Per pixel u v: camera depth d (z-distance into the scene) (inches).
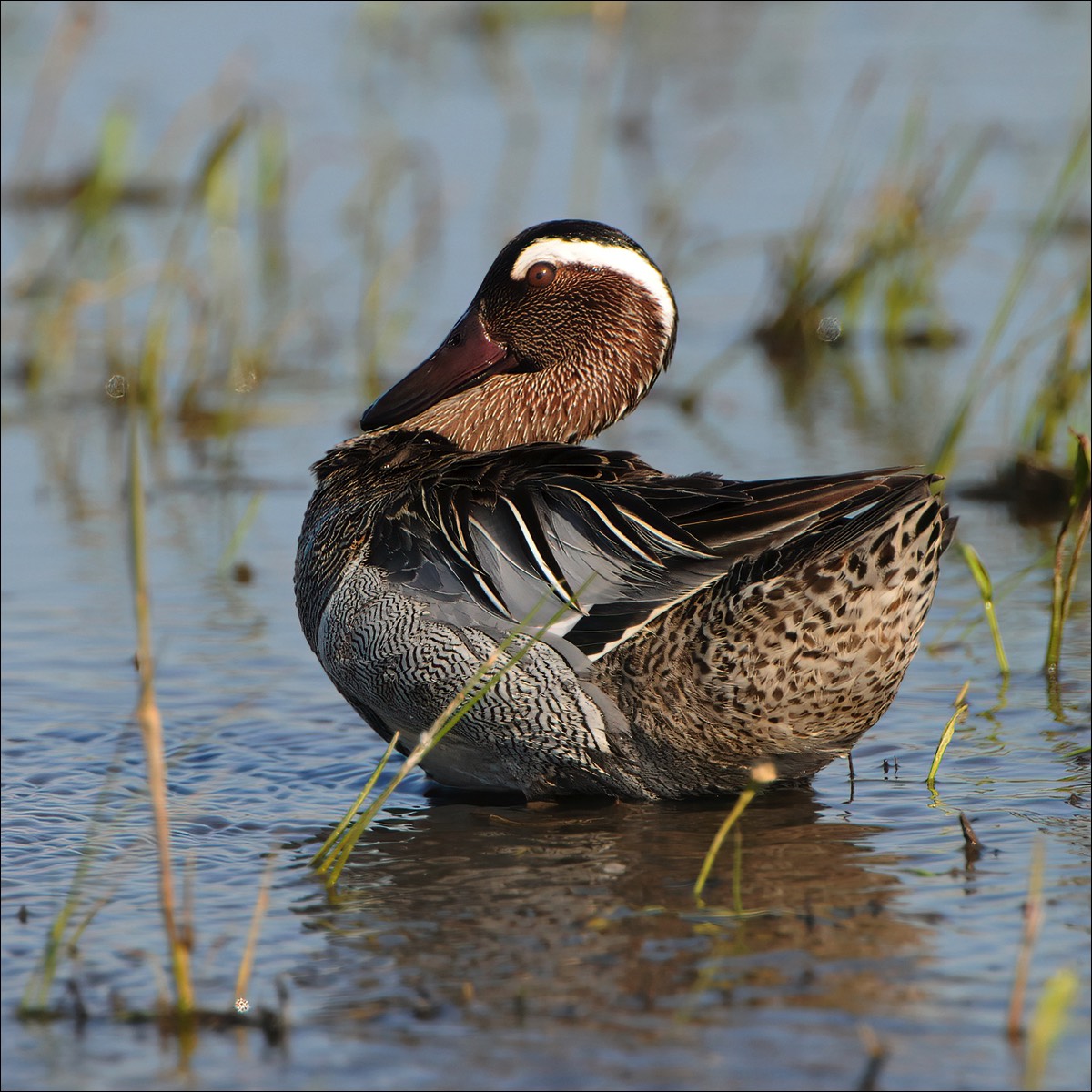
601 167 942.4
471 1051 249.6
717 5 1295.5
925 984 265.3
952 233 789.9
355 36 1185.4
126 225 898.1
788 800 356.5
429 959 281.4
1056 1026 241.4
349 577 368.5
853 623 325.4
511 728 353.4
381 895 311.0
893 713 404.8
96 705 424.8
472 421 427.5
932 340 754.8
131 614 489.4
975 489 579.2
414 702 361.1
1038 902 256.1
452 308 775.1
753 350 759.7
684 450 620.4
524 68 1147.9
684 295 821.9
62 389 719.1
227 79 1047.0
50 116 962.7
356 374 725.3
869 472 329.4
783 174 932.6
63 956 288.0
